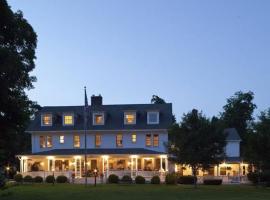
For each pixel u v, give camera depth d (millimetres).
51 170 67438
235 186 58531
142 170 66188
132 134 69188
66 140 70188
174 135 55031
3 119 34562
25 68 33656
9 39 33594
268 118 53469
